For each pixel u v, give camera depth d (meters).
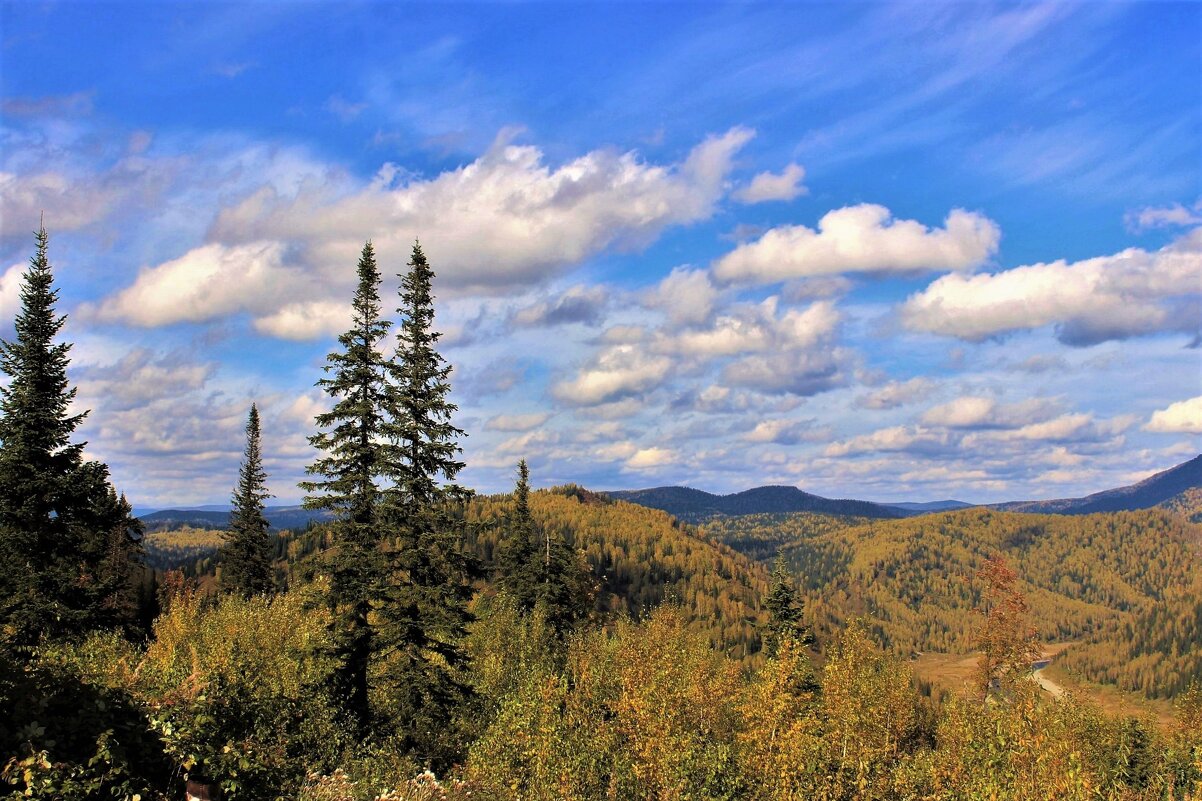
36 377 31.53
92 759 10.79
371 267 26.02
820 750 17.41
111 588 33.31
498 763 17.09
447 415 25.84
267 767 13.88
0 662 11.53
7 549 29.50
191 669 16.66
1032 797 16.55
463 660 25.97
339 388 25.06
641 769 16.05
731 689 21.11
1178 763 22.97
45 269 32.47
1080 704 26.98
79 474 31.64
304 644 24.28
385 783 16.70
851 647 26.81
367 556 24.11
